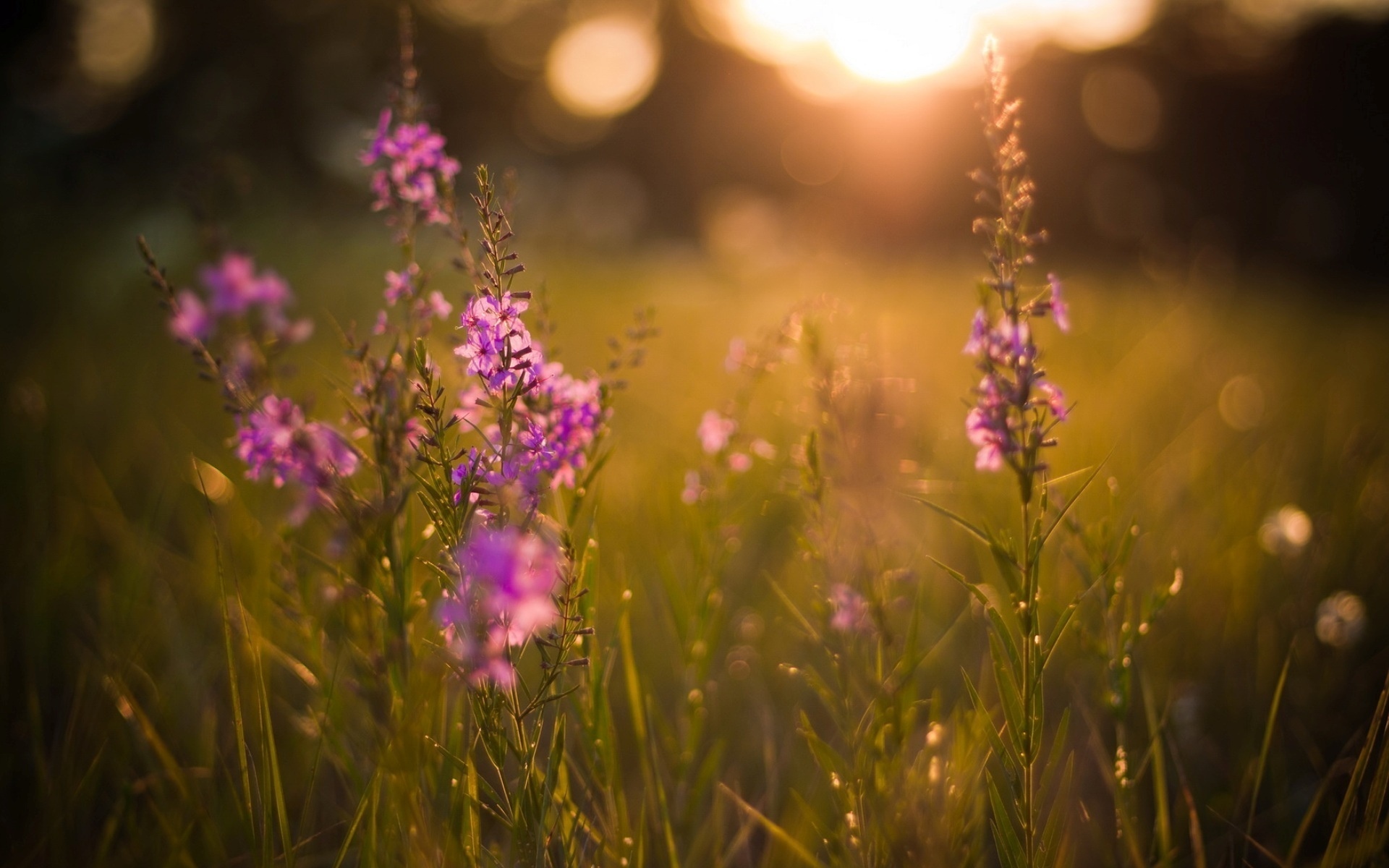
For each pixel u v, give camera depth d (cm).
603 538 331
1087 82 2827
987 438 167
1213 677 295
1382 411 515
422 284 194
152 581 296
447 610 133
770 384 457
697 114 4144
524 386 162
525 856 168
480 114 4088
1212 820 241
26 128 1605
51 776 222
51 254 777
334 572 184
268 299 154
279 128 2564
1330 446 448
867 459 250
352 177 1103
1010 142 166
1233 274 1501
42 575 275
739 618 320
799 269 1069
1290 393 566
